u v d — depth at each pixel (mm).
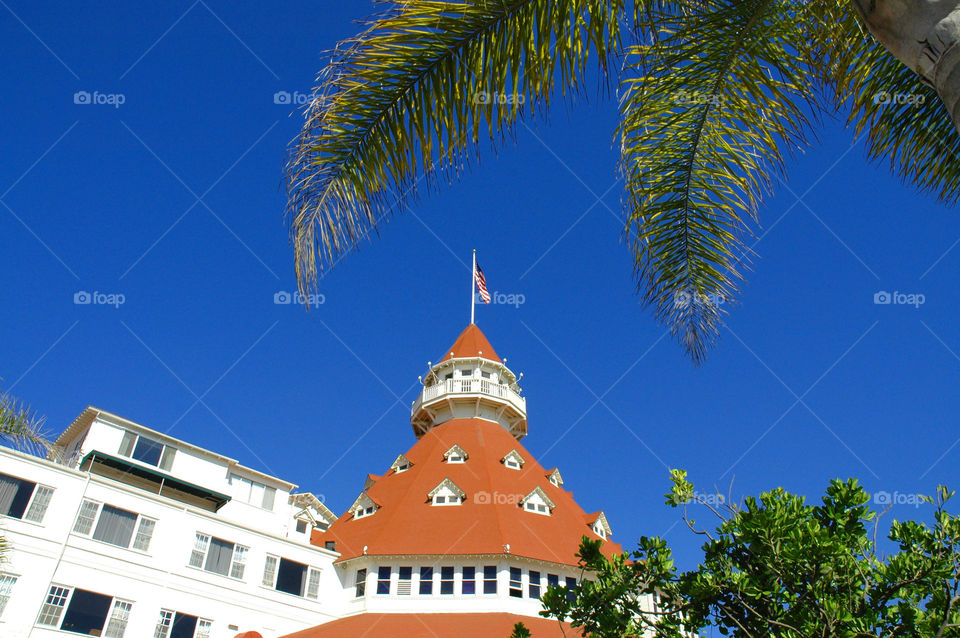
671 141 9195
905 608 10000
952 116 4676
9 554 29703
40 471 32344
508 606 37125
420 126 7156
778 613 10641
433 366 60062
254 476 42344
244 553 37969
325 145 7262
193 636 34125
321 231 7082
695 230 9414
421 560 39656
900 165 9625
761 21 8359
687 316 9438
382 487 48906
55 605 30375
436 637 34031
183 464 39188
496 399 55750
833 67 9336
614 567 12016
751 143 9008
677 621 11258
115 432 37531
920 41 4824
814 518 11141
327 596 39781
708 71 8523
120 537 33719
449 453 48750
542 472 50750
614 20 7410
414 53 7055
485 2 6895
